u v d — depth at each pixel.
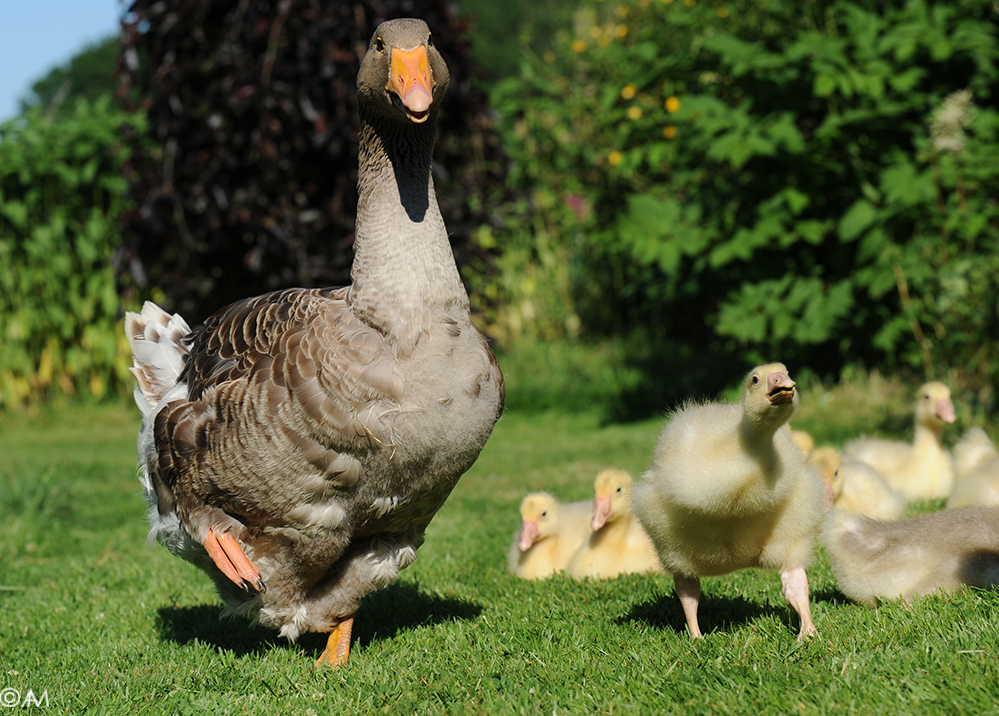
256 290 5.64
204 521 2.47
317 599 2.52
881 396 4.72
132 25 5.02
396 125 2.47
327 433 2.41
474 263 5.68
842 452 3.76
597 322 7.60
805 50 4.56
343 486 2.43
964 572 2.55
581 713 2.29
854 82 4.47
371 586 2.54
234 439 2.43
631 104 7.04
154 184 5.27
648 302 7.19
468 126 5.46
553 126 7.68
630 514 2.93
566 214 7.30
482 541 3.25
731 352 6.60
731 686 2.31
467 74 5.39
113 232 6.55
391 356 2.43
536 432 5.55
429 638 2.59
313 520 2.44
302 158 5.21
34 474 3.99
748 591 2.74
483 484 4.17
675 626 2.59
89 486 4.43
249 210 5.03
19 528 3.47
